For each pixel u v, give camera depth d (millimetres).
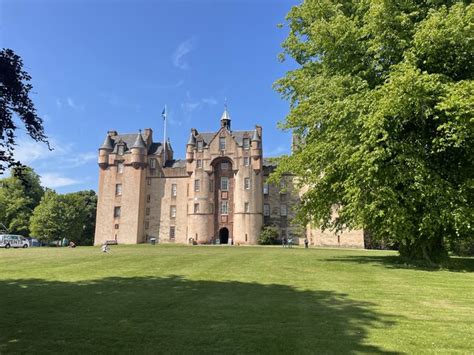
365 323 8219
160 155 82750
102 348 6770
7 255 27938
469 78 18656
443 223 17484
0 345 6992
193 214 75062
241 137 78562
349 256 27062
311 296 11281
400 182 18281
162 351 6590
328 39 21750
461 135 16281
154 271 17641
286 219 74750
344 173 20922
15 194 90812
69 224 85125
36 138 10727
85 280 14836
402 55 19812
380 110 16984
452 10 18188
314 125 21797
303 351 6512
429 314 9055
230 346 6789
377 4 19656
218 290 12359
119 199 80625
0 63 9766
